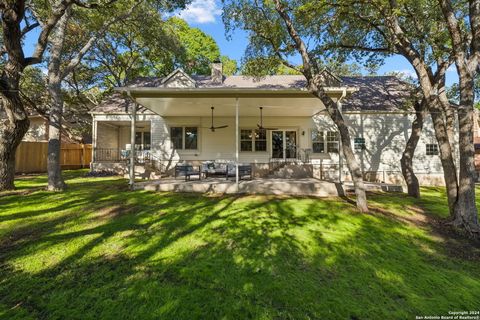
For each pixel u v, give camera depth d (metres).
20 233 4.48
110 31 14.26
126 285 2.92
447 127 6.46
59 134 8.61
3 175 7.99
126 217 5.52
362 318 2.52
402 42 6.47
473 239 4.90
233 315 2.48
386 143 12.78
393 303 2.80
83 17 10.88
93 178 12.06
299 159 13.20
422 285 3.20
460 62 5.43
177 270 3.29
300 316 2.50
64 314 2.43
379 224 5.52
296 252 3.95
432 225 5.67
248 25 8.20
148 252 3.80
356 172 6.70
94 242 4.12
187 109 11.32
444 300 2.90
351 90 8.08
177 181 10.11
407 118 12.80
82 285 2.90
